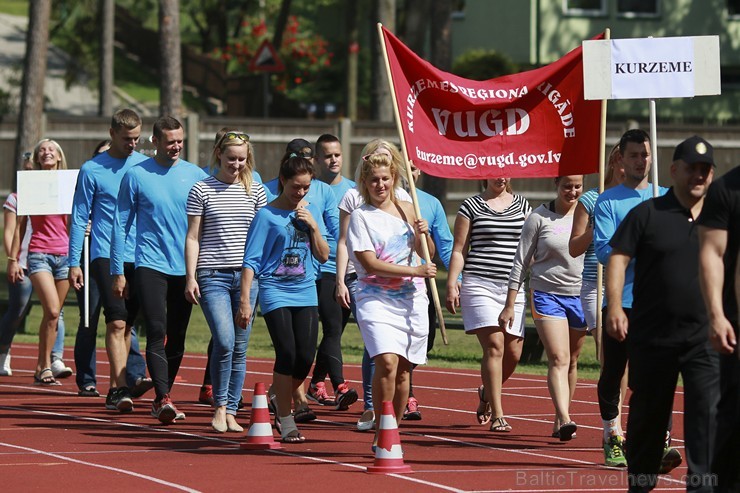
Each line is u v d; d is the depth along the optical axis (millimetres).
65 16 105375
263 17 120625
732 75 104125
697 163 17344
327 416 27359
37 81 76000
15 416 26812
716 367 16984
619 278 17734
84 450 22578
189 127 75375
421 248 21609
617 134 76125
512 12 100188
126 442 23516
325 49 106250
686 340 17125
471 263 25156
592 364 38656
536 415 28156
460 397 31281
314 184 26656
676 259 17344
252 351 41125
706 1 102125
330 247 27438
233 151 24438
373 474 20281
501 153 25406
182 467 20875
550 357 23562
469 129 25438
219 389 24562
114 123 27703
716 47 22953
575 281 23562
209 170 25641
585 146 25438
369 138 76188
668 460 19844
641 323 17516
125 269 27000
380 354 20844
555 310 23531
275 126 76438
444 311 50312
